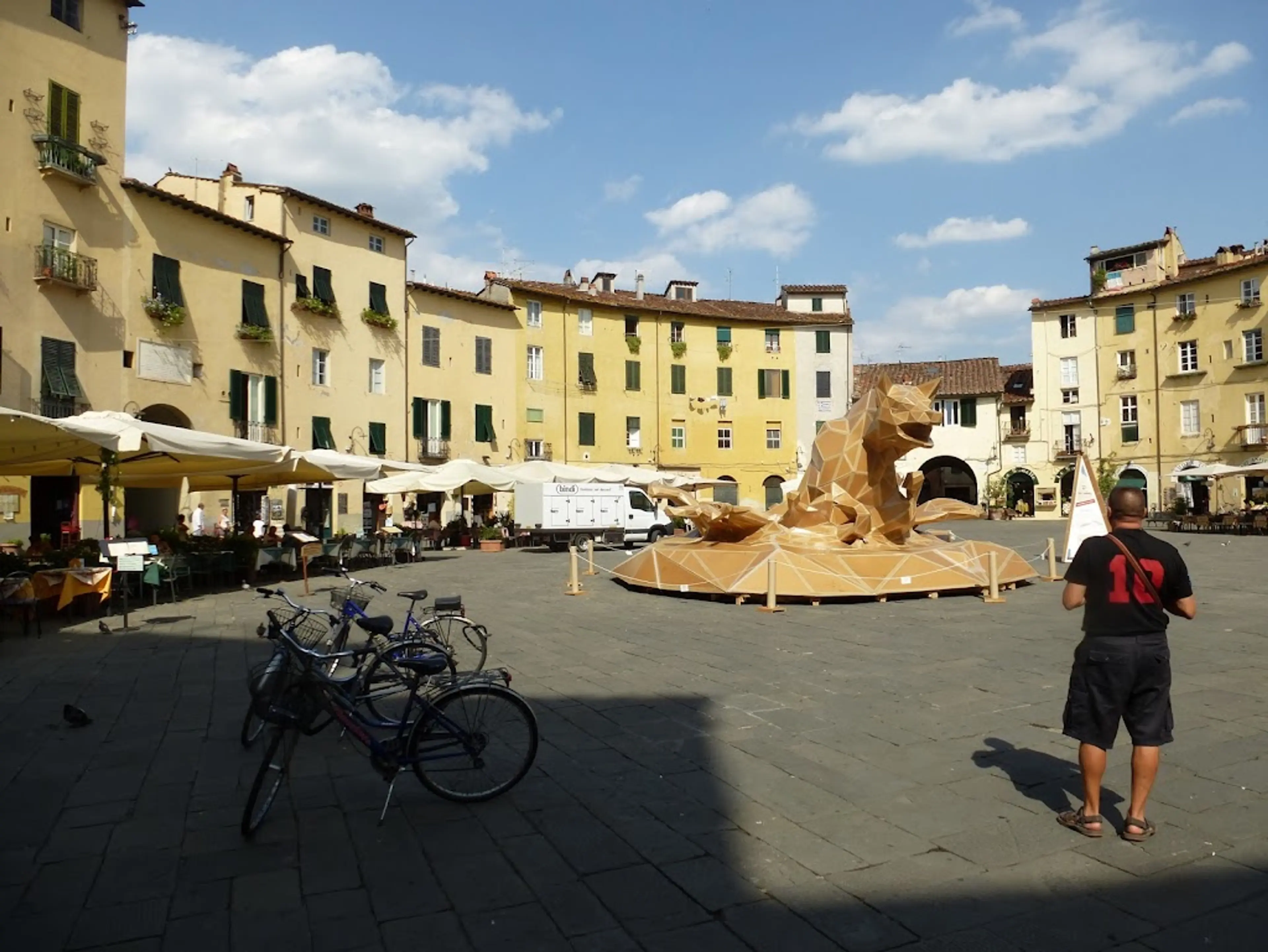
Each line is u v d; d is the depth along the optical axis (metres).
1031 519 53.06
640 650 10.22
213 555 17.86
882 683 8.20
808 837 4.62
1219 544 29.45
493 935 3.63
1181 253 52.12
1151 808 4.91
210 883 4.16
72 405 24.73
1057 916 3.72
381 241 37.88
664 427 50.28
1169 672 4.43
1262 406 44.81
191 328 29.05
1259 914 3.70
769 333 52.91
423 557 28.41
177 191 34.69
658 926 3.69
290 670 5.07
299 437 33.41
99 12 26.19
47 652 10.57
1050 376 54.00
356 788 5.53
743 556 14.72
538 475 31.78
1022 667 8.80
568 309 47.12
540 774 5.72
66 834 4.79
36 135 24.02
